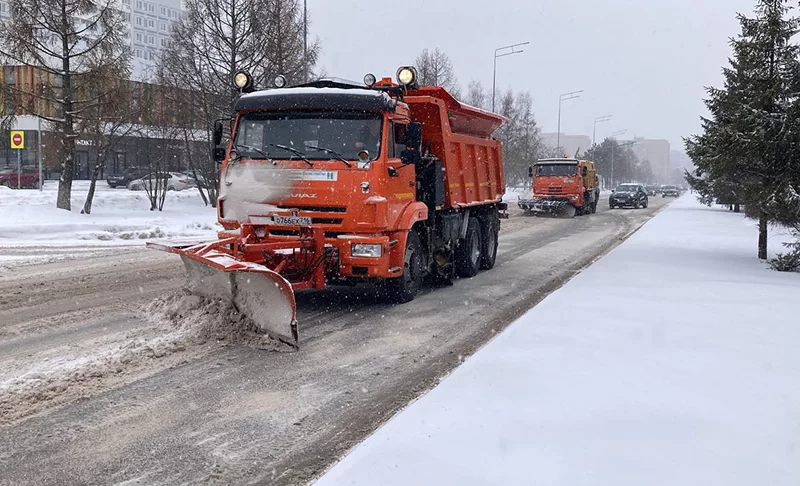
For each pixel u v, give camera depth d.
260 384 5.87
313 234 8.45
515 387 5.29
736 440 4.32
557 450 4.13
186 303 7.79
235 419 5.05
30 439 4.61
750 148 12.22
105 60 20.52
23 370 6.04
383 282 9.54
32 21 19.78
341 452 4.51
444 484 3.69
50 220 18.95
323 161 8.64
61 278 11.01
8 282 10.53
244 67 20.83
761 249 14.23
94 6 20.31
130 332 7.39
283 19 21.02
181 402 5.38
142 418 5.03
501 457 4.03
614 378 5.54
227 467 4.26
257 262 8.09
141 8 107.31
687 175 37.34
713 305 8.65
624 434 4.39
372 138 8.77
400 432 4.41
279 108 8.96
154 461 4.32
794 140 11.80
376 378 6.11
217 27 20.72
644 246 16.62
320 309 9.19
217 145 9.60
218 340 7.11
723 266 12.81
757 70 12.93
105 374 5.98
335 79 9.99
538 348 6.43
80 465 4.24
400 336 7.69
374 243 8.46
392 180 8.93
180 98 22.48
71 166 21.14
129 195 25.00
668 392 5.21
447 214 11.44
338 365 6.49
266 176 8.72
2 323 7.82
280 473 4.19
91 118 20.50
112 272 11.73
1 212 19.00
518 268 13.85
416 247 10.02
